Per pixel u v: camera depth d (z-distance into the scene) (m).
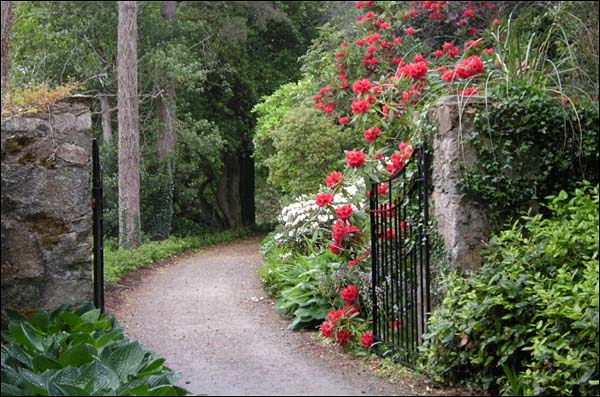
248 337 7.95
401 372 6.36
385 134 7.61
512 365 5.70
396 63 12.20
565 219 6.16
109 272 12.05
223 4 24.41
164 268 15.15
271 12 24.61
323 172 15.03
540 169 6.43
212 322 8.81
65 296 6.68
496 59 7.25
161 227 21.66
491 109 6.36
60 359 5.43
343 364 6.77
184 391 5.25
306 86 16.59
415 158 6.85
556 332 5.44
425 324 6.40
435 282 6.45
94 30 21.38
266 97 18.84
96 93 21.53
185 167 22.67
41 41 20.94
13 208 6.54
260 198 31.73
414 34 12.97
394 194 7.44
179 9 24.38
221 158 26.27
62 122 6.74
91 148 7.05
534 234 6.04
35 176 6.61
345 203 9.30
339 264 8.54
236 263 15.80
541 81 6.91
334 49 15.08
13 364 5.45
